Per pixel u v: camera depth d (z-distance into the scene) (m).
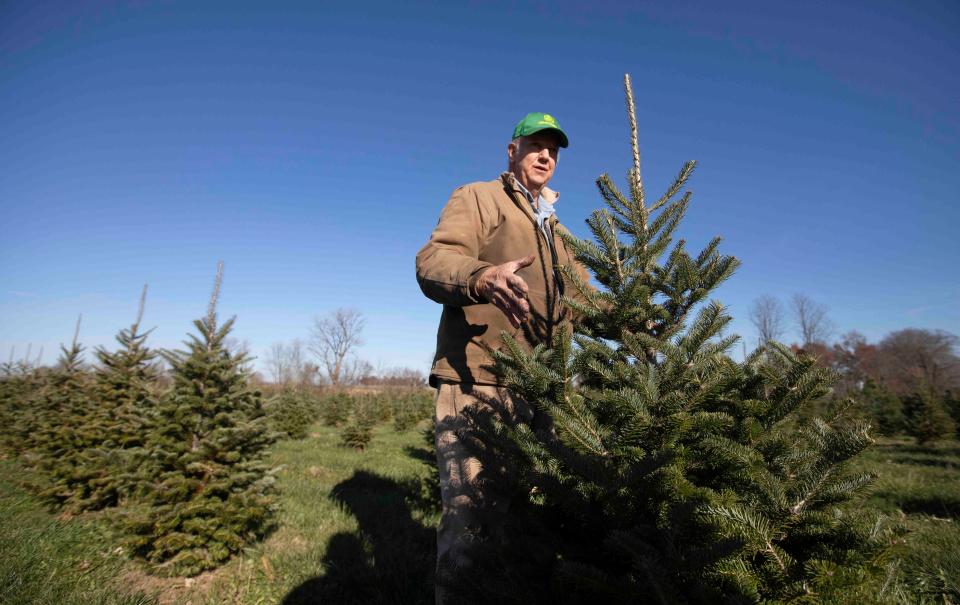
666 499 1.29
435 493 5.93
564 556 1.41
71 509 5.79
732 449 1.40
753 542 1.21
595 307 1.99
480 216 2.12
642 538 1.25
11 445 8.94
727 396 1.75
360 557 4.23
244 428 4.59
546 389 1.61
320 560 4.19
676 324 1.95
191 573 4.04
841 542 1.33
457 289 1.63
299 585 3.78
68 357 9.47
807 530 1.36
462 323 2.07
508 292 1.45
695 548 1.11
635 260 2.00
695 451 1.49
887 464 8.77
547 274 2.21
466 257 1.69
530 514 1.53
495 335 2.05
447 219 2.04
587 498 1.36
